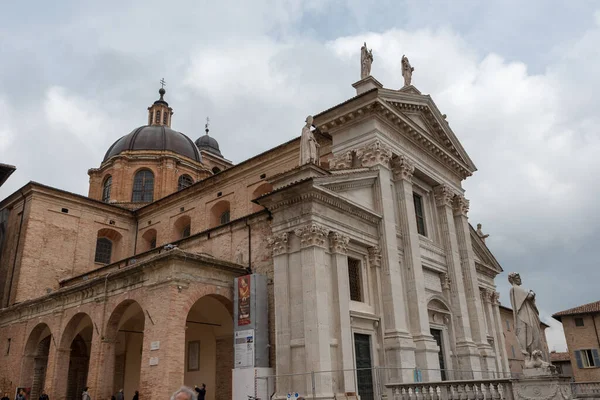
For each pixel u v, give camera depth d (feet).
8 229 122.83
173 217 122.52
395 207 84.58
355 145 83.41
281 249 70.03
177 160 149.59
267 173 104.27
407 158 87.97
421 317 77.36
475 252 116.06
